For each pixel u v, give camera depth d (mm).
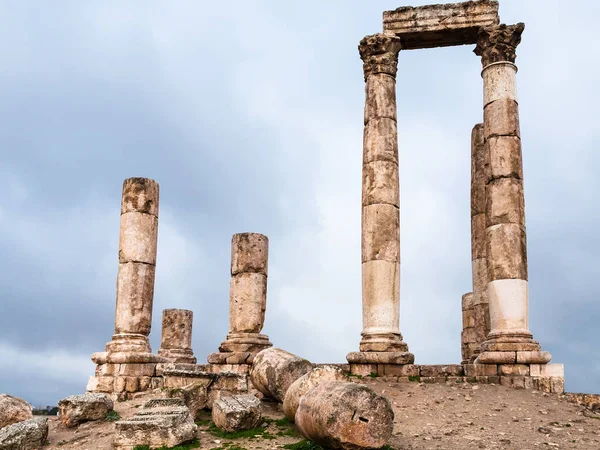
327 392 10656
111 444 12438
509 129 18609
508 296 17656
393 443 11578
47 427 13469
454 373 17625
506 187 18250
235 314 21172
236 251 21594
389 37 20172
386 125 19500
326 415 10188
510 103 18844
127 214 20609
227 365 19859
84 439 13375
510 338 17344
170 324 29047
